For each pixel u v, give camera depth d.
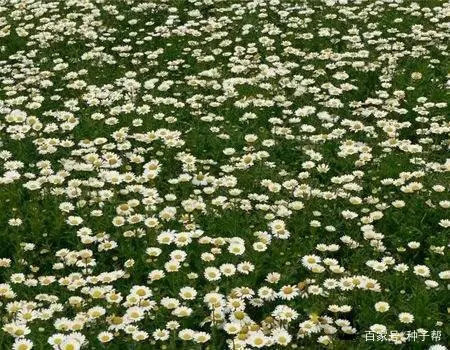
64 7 3.77
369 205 2.06
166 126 2.54
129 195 2.11
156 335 1.52
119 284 1.75
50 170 2.19
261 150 2.38
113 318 1.55
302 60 3.03
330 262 1.78
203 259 1.77
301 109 2.54
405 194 2.10
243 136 2.46
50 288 1.73
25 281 1.73
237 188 2.16
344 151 2.28
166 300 1.63
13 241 1.92
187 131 2.47
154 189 2.09
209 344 1.52
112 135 2.40
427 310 1.60
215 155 2.36
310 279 1.71
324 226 1.97
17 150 2.36
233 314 1.57
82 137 2.45
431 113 2.58
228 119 2.60
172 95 2.82
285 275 1.73
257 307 1.67
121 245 1.89
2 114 2.62
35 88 2.87
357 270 1.76
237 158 2.27
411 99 2.66
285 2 3.74
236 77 2.93
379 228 1.97
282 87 2.80
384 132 2.45
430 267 1.77
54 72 3.04
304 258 1.77
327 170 2.21
